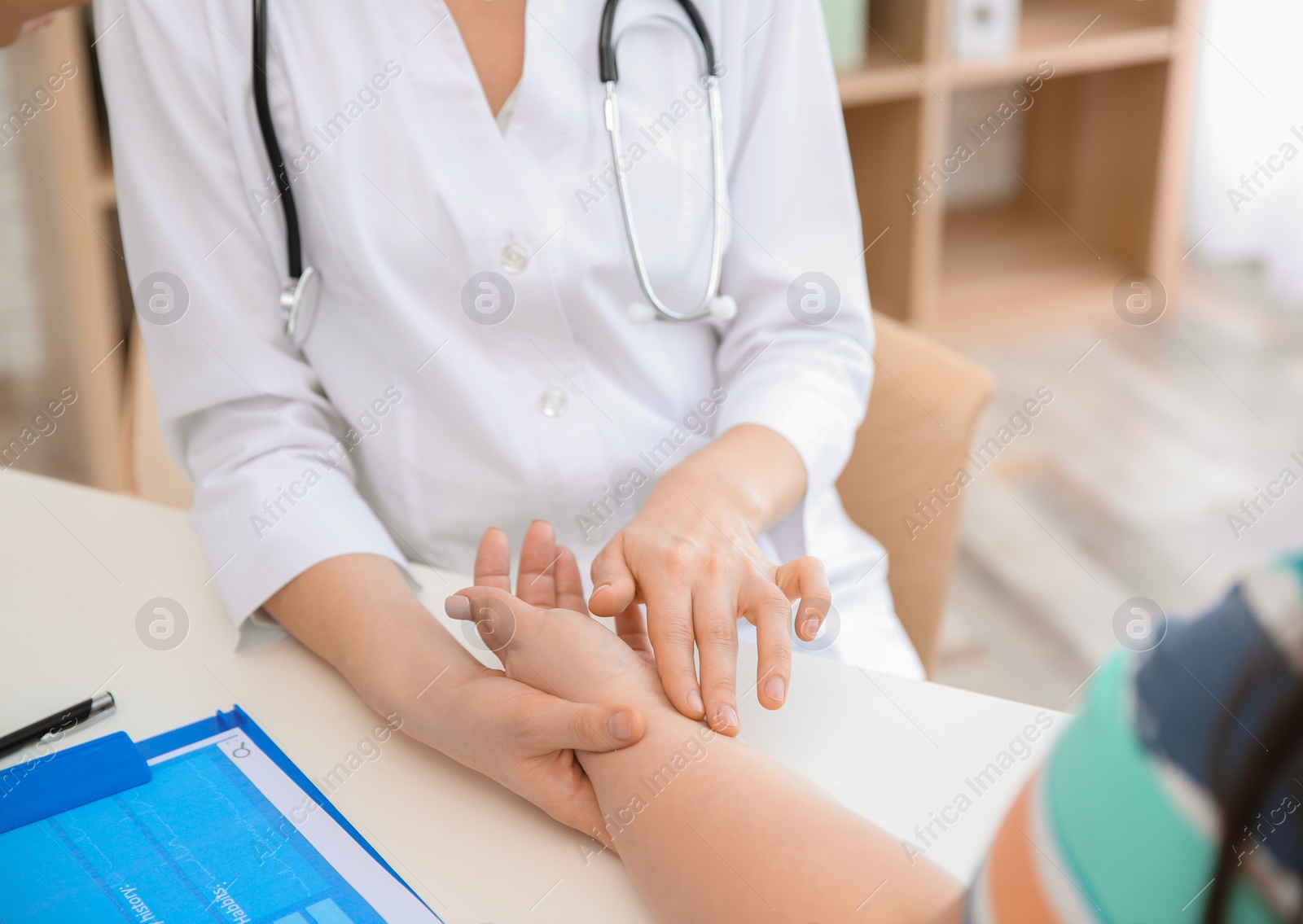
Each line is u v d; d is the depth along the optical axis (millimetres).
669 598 739
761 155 1022
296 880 594
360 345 967
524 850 639
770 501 889
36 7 892
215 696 761
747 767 619
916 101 2594
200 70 896
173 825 629
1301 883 289
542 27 917
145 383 1254
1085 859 332
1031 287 2969
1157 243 2955
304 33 910
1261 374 2717
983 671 1902
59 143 1981
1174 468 2396
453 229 923
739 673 771
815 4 1024
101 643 810
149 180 919
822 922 522
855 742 703
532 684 719
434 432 976
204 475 932
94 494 1006
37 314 2174
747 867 557
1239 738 291
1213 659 299
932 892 525
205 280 927
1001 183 3314
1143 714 316
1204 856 302
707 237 1006
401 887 592
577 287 955
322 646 785
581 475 979
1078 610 2035
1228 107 3045
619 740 624
